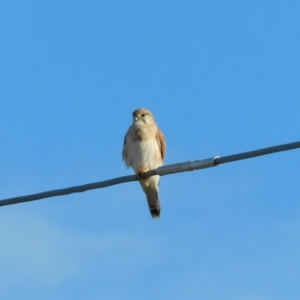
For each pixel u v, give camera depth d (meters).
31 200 11.34
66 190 11.34
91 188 11.37
